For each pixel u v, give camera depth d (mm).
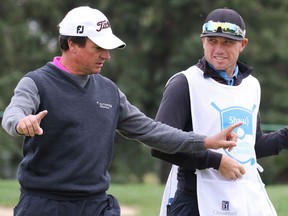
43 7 72000
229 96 13531
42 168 12234
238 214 13391
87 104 12375
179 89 13445
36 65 70562
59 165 12203
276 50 71562
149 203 31641
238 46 13555
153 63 71750
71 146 12195
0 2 71000
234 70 13836
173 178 14047
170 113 13344
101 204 12562
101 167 12469
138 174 68938
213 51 13438
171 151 12867
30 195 12312
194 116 13438
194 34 68250
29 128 11062
